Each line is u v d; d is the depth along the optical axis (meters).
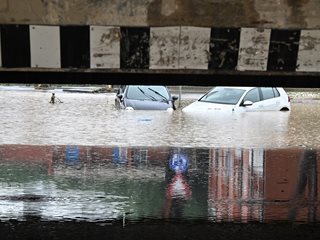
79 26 3.81
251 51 3.84
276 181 6.76
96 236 4.54
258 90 15.72
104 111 18.31
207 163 8.03
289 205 5.62
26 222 4.89
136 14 3.81
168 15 3.81
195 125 13.48
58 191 6.10
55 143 10.52
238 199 5.85
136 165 7.80
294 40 3.83
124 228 4.79
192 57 3.84
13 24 3.79
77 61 3.84
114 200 5.73
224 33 3.83
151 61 3.85
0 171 7.20
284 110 15.88
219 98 15.77
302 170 7.48
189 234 4.65
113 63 3.84
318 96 31.62
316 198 5.93
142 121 14.32
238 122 14.08
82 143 10.52
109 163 7.93
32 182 6.54
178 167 7.66
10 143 10.41
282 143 10.83
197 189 6.29
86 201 5.67
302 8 3.80
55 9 3.80
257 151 9.25
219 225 4.91
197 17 3.81
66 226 4.80
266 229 4.81
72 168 7.48
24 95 29.14
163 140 11.10
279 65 3.86
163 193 6.07
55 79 4.23
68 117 16.20
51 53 3.83
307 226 4.91
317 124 14.45
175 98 17.66
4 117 16.25
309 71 3.86
